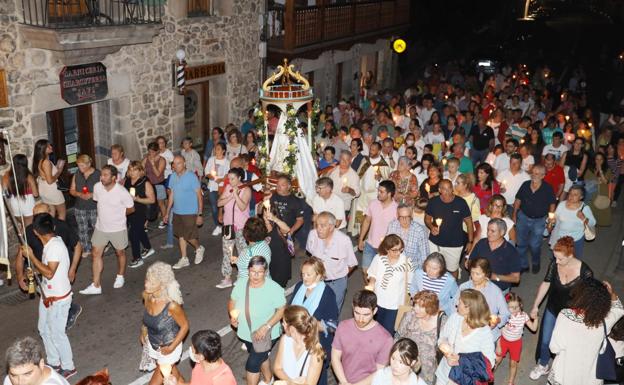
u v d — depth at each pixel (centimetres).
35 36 1002
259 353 627
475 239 871
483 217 843
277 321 623
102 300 902
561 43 4375
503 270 732
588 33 4775
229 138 1202
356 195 1016
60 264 673
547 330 711
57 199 1005
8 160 1020
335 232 748
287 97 986
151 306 614
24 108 1034
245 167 1038
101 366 746
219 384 513
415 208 897
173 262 1039
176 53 1273
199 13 1364
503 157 1174
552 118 1441
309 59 1825
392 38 2478
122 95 1207
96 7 1111
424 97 1852
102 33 1053
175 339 617
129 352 777
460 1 3628
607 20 5241
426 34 3506
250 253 704
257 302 621
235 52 1465
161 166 1123
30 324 838
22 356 465
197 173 1209
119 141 1237
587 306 595
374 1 2062
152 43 1243
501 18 4441
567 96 2028
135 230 990
